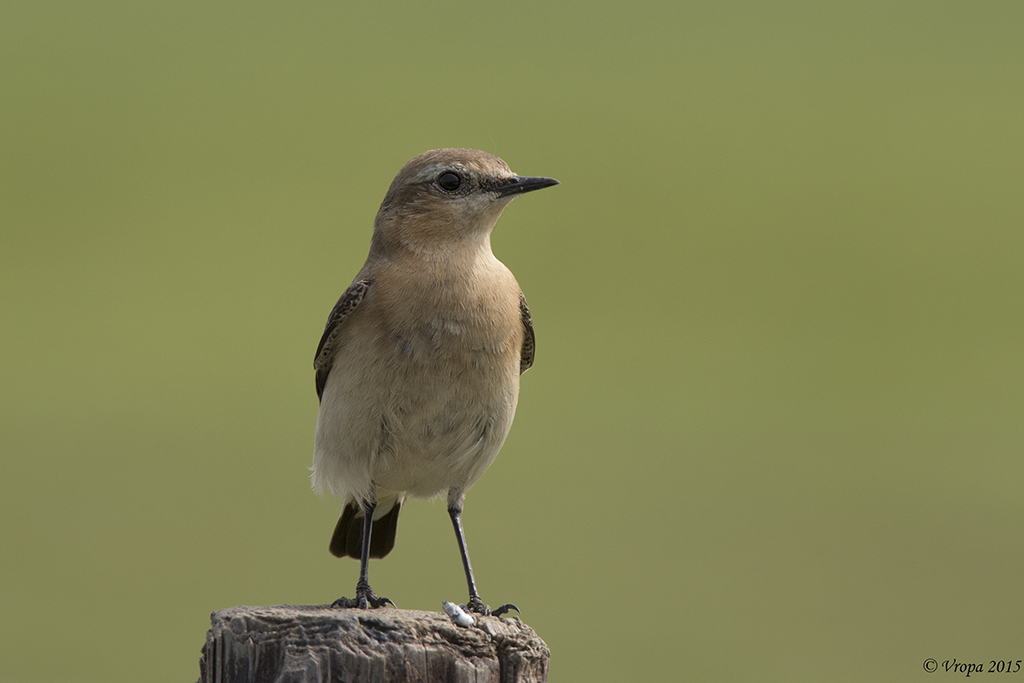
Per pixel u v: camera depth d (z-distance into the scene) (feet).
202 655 32.24
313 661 30.86
